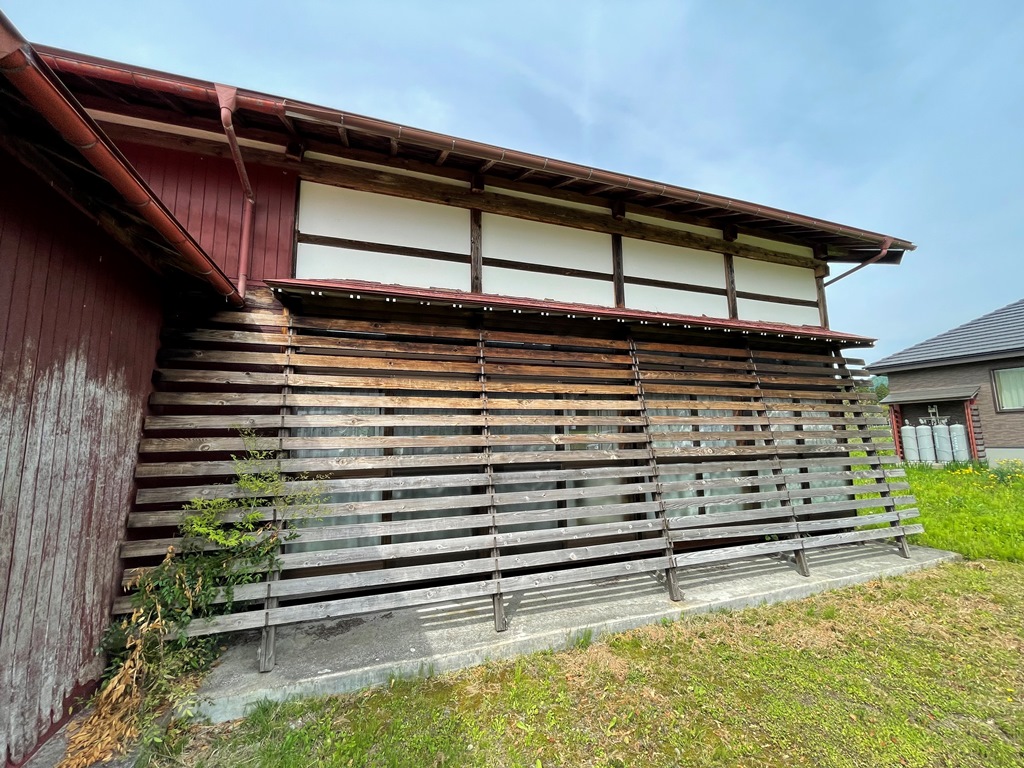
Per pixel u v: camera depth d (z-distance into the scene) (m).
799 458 5.90
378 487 3.75
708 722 2.74
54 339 2.44
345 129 4.00
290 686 2.95
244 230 4.12
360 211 4.67
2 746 2.07
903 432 13.81
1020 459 11.43
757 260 6.65
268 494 3.45
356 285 3.94
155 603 2.96
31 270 2.26
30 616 2.27
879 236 6.38
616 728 2.69
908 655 3.46
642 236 5.84
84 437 2.71
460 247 5.00
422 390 4.43
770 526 4.95
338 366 3.98
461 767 2.38
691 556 4.51
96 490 2.84
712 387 5.41
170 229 2.56
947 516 7.04
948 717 2.79
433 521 3.81
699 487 4.80
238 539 3.20
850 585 4.85
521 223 5.32
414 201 4.88
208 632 3.09
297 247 4.42
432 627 3.75
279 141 4.40
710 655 3.47
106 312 2.92
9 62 1.46
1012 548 5.58
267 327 4.04
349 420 3.87
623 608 4.09
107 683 2.66
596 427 5.16
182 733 2.62
